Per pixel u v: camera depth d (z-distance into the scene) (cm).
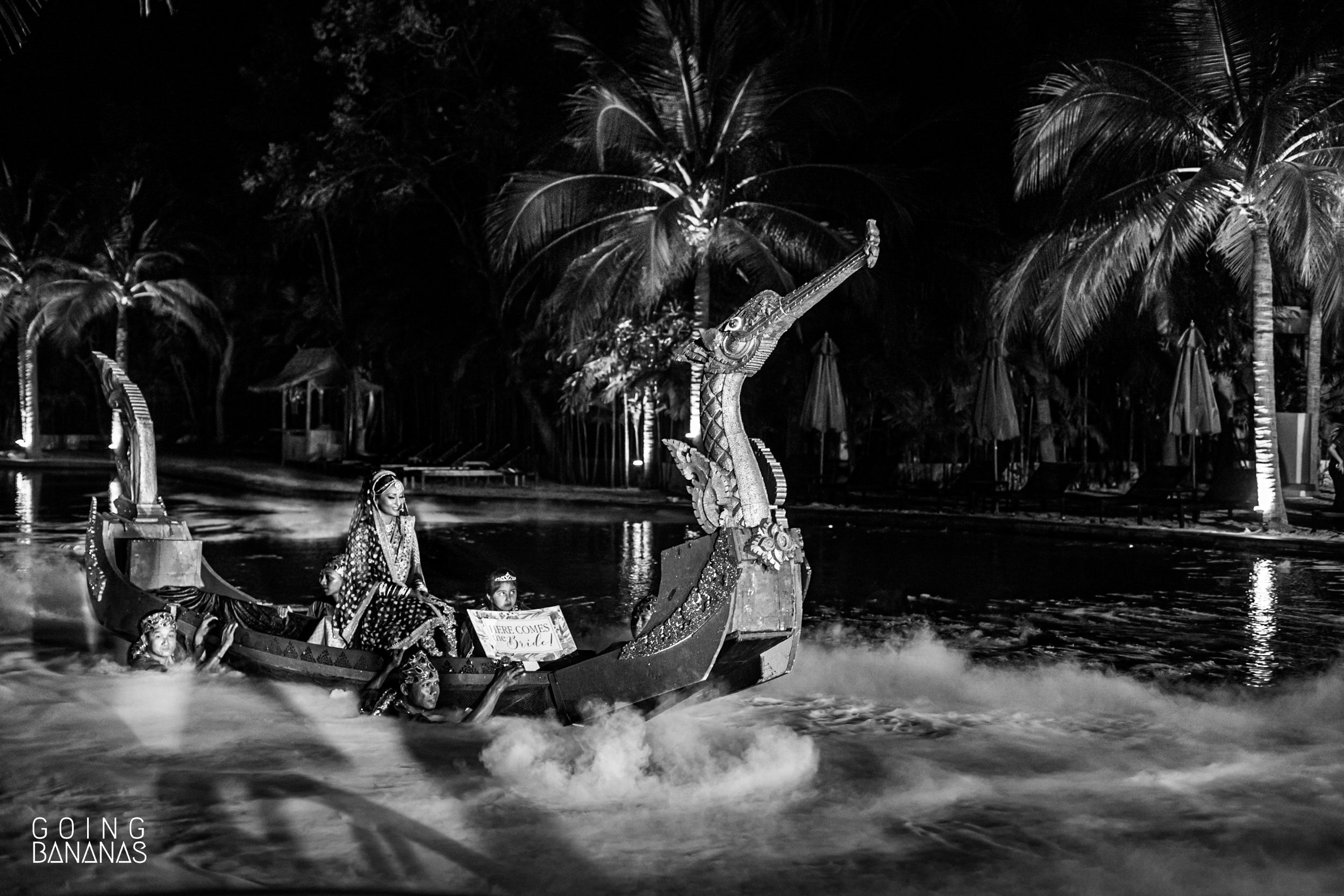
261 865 443
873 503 2328
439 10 2969
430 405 3744
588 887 431
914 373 2639
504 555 1502
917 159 2719
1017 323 2141
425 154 3105
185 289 4150
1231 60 1772
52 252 4166
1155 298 2362
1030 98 2425
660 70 2273
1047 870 456
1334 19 1675
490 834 480
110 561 827
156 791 525
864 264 543
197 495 2586
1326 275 1794
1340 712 698
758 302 559
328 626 690
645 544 1639
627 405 2730
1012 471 2753
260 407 4519
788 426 2744
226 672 738
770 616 557
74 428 4981
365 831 480
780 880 441
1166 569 1416
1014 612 1070
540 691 615
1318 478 2473
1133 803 532
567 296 2492
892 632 960
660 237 2172
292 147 3098
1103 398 2900
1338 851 479
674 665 562
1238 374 2639
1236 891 441
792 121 2261
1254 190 1827
